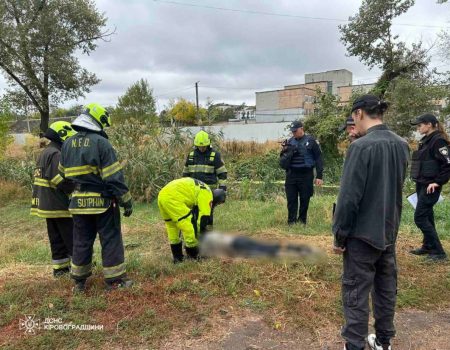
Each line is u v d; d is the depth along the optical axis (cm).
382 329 301
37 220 856
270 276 443
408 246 566
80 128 394
